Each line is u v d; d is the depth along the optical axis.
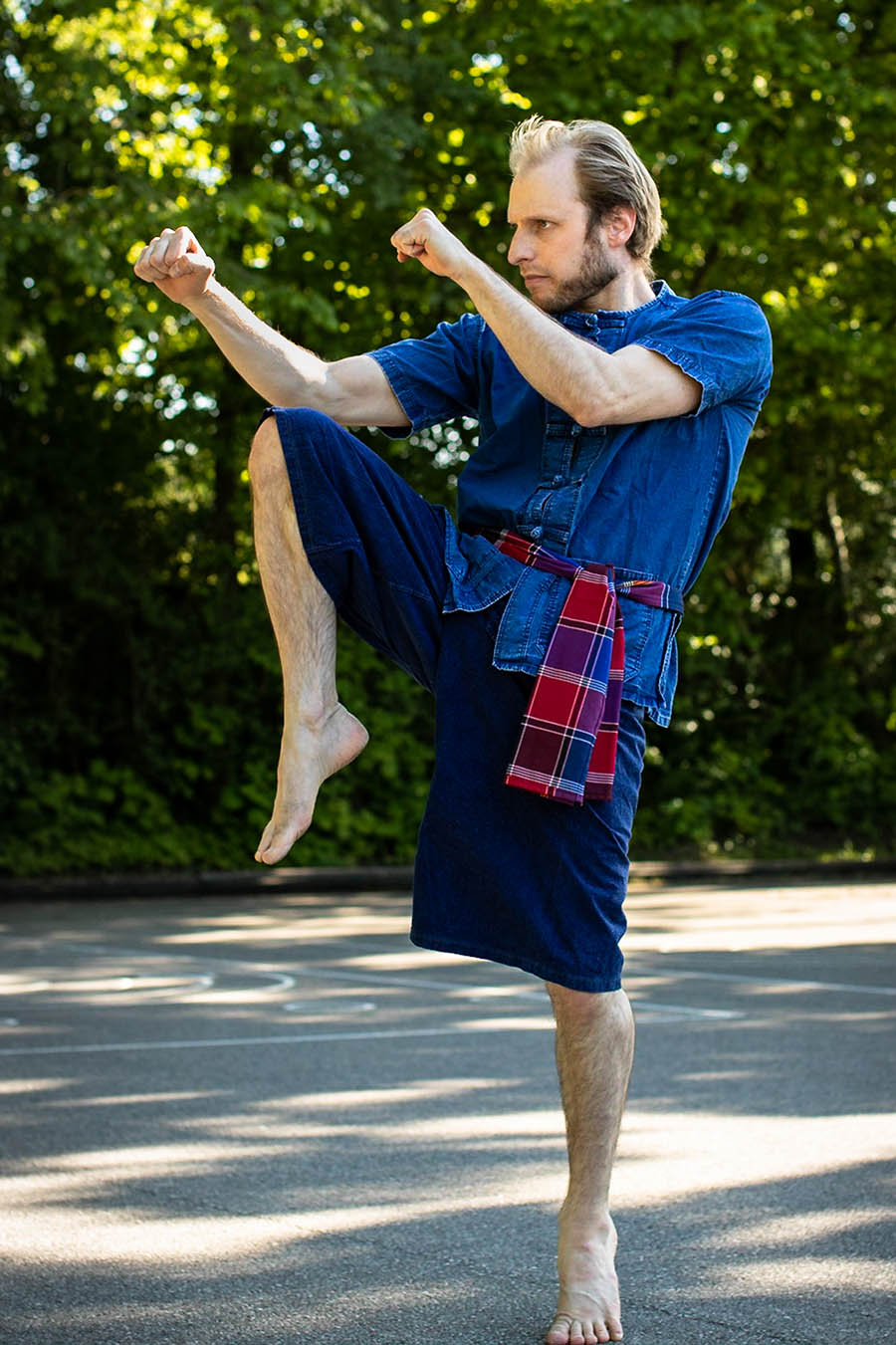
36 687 19.70
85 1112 6.00
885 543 25.30
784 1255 4.15
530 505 3.42
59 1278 3.93
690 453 3.41
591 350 3.22
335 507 3.24
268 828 3.23
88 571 19.16
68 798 19.28
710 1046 7.53
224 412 21.06
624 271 3.44
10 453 19.06
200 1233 4.34
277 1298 3.78
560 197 3.38
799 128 21.47
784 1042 7.65
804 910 15.98
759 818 23.55
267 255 21.19
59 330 18.88
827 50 21.47
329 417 3.32
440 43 19.86
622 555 3.38
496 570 3.37
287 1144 5.45
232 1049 7.46
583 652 3.29
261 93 17.62
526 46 20.45
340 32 18.16
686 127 20.52
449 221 20.94
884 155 22.33
